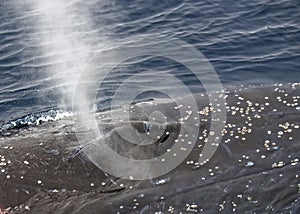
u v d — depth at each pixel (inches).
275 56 774.5
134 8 919.7
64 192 451.2
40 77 755.4
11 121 629.3
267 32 829.2
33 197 451.5
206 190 429.7
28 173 464.8
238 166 443.8
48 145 484.4
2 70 778.2
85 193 446.9
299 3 893.2
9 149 486.9
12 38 857.5
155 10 910.4
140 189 438.9
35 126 558.6
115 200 433.7
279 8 885.8
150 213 422.0
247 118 486.0
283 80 727.1
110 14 909.8
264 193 422.3
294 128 470.0
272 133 467.5
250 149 456.4
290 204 414.6
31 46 834.2
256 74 740.0
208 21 868.6
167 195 430.9
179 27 861.2
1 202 451.5
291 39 810.2
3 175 464.8
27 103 698.8
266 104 501.0
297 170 433.4
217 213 415.5
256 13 878.4
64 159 469.1
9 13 928.3
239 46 801.6
